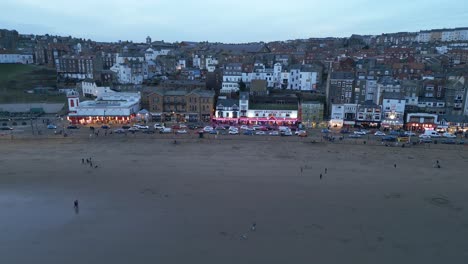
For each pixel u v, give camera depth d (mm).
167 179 53406
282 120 96625
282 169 59094
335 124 93812
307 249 35031
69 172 56375
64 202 45312
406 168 60594
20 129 87875
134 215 41688
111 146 73500
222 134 84562
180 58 176875
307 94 112688
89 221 40312
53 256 33875
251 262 32844
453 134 83875
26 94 121875
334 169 59531
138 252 34375
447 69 135375
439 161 64938
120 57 164375
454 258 34000
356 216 41938
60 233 37875
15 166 59250
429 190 50281
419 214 42750
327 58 173750
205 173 56281
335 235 37688
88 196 47125
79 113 94812
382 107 92188
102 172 56406
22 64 163125
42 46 175125
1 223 39969
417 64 128500
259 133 85000
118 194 47750
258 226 39281
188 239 36625
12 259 33469
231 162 62719
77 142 76562
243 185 51188
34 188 49781
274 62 153625
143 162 62000
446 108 95312
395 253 34656
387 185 52094
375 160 65250
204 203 44938
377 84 99875
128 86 121375
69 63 148750
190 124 93938
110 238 36875
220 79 129750
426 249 35438
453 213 43125
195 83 119125
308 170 58781
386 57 166500
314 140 79188
